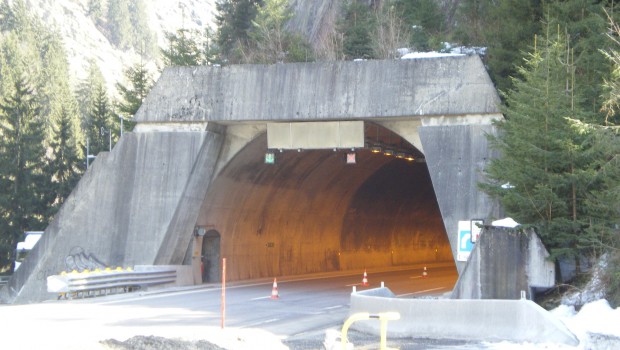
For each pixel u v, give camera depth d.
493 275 23.67
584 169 24.11
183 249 36.38
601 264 22.31
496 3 43.25
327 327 22.00
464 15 47.19
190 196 35.38
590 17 30.06
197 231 37.12
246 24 66.12
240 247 41.53
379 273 50.97
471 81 31.84
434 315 19.03
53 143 77.31
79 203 35.78
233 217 40.25
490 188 26.14
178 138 35.19
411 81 32.53
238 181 38.62
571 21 31.11
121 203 35.47
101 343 15.05
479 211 31.20
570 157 23.97
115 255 35.16
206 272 39.34
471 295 23.86
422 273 51.47
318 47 56.62
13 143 70.06
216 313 24.77
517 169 24.41
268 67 34.31
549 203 23.97
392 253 62.56
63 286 28.66
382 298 20.22
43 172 72.44
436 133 32.22
